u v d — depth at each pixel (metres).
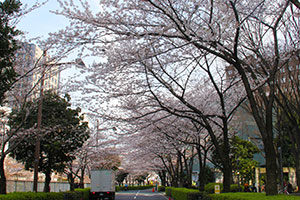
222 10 8.61
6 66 10.05
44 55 11.95
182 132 16.42
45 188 17.66
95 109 12.28
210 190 24.97
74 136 17.92
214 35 8.60
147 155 27.02
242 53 12.21
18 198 11.43
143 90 11.64
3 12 9.61
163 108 11.48
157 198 29.19
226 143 12.08
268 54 12.88
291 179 26.61
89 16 8.38
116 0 8.17
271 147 8.73
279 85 13.50
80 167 24.73
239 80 13.07
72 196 17.73
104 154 25.52
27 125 15.82
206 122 11.54
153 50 9.52
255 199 7.78
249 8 9.92
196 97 14.80
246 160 25.77
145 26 9.12
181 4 8.48
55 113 17.30
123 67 9.77
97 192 23.94
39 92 16.20
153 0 8.35
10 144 17.52
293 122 13.62
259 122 8.95
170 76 10.90
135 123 12.34
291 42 11.80
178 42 9.76
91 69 9.80
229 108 16.11
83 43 8.93
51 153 17.08
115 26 8.83
